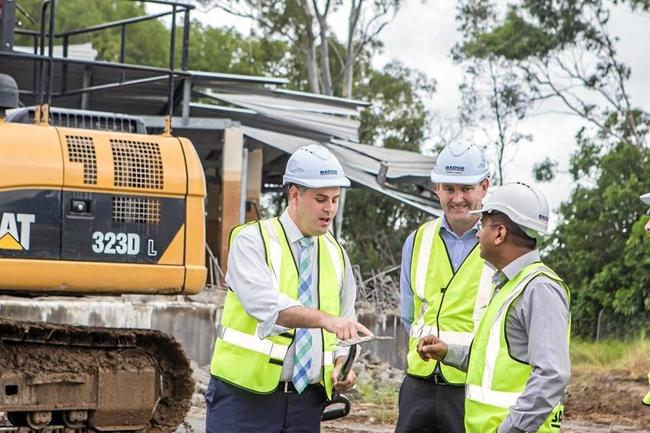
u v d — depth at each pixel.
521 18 38.69
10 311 13.92
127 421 10.67
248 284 6.54
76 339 10.51
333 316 6.34
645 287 29.12
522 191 5.89
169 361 10.95
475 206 7.32
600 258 31.34
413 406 7.42
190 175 10.43
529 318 5.70
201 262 10.43
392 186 27.08
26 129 9.99
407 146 41.47
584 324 30.50
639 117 37.94
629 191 31.03
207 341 16.39
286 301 6.42
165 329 16.09
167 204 10.31
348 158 25.95
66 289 9.91
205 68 47.12
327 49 38.34
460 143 7.39
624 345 24.39
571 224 32.16
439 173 7.34
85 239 9.97
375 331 19.17
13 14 10.66
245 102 24.69
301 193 6.68
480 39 39.47
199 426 12.79
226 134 21.42
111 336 10.57
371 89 41.75
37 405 10.23
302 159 6.65
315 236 6.87
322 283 6.84
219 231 22.77
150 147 10.38
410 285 7.59
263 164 27.78
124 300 15.97
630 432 13.96
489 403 5.76
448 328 7.30
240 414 6.71
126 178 10.17
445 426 7.31
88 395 10.48
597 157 33.88
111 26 17.02
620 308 29.28
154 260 10.22
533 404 5.50
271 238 6.72
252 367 6.65
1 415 10.99
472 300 7.26
